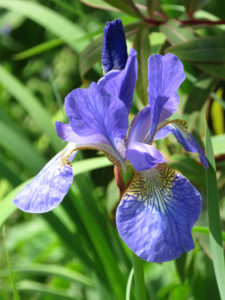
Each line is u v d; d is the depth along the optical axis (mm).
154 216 250
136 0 373
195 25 362
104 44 280
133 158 262
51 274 411
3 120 428
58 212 423
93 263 391
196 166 355
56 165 279
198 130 354
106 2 353
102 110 256
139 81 346
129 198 257
